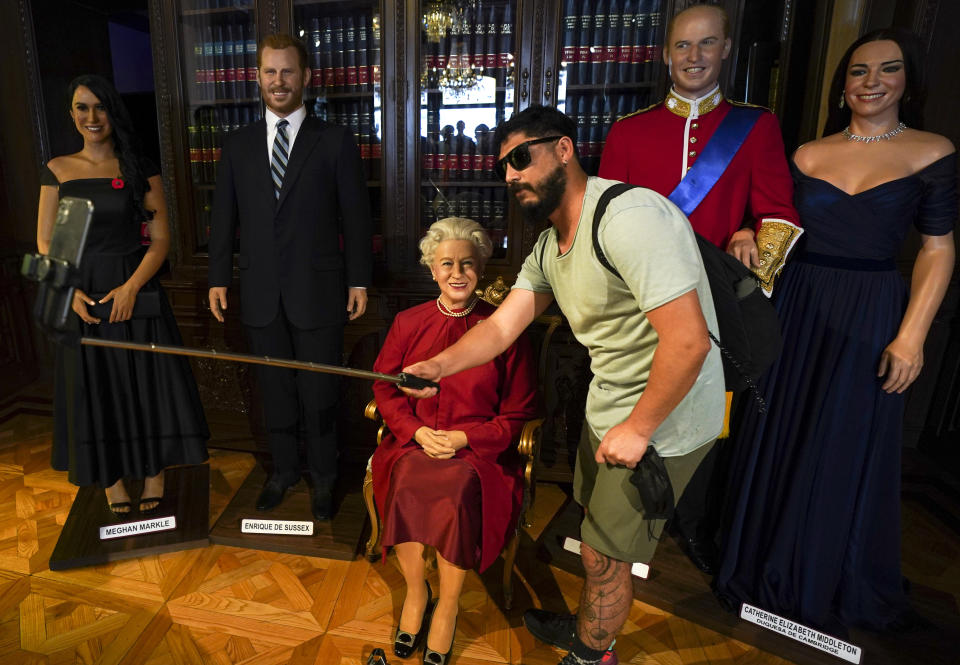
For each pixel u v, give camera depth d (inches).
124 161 85.5
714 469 94.5
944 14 102.2
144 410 92.4
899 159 67.8
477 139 111.6
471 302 81.4
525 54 104.7
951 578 90.3
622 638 79.6
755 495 79.3
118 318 87.0
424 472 74.6
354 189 94.0
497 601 86.4
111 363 89.0
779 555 76.9
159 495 101.7
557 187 54.4
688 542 95.2
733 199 79.1
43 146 138.7
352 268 96.3
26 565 90.7
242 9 110.8
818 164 73.0
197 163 119.8
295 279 93.3
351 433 123.2
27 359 153.4
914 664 71.6
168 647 76.0
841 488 72.9
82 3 146.6
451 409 80.4
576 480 70.2
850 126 72.7
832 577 75.2
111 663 73.2
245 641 77.4
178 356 95.0
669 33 79.2
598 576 64.0
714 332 56.2
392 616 82.5
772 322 56.7
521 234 112.5
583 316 59.7
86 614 81.2
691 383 49.3
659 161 81.1
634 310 55.7
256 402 125.3
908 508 109.0
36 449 125.8
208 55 115.0
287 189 90.7
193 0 111.7
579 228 55.3
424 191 114.8
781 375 75.5
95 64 152.4
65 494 109.3
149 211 89.0
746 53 110.5
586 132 109.1
